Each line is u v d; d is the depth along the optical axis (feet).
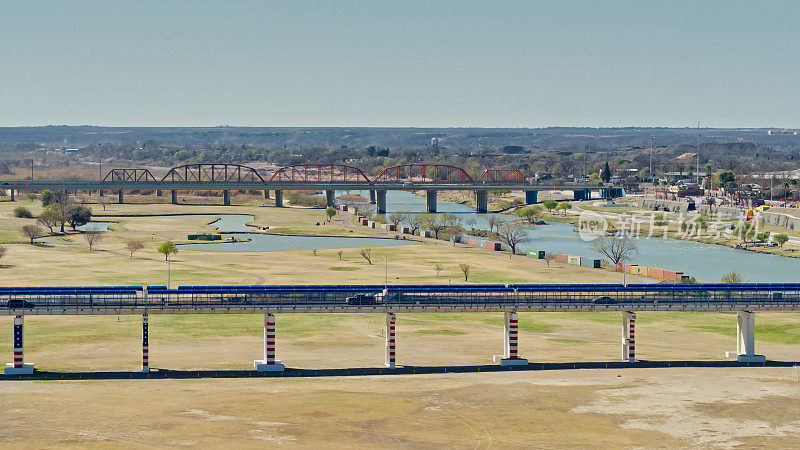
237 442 346.74
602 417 386.52
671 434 366.02
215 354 504.02
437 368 472.44
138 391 415.44
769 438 362.33
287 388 425.69
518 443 352.90
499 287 492.13
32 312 448.24
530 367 476.95
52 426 362.12
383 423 373.20
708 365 484.33
